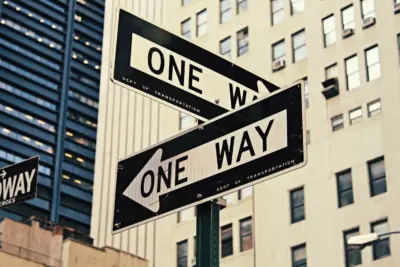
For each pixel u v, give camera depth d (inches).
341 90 2075.5
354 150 1988.2
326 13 2186.3
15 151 5600.4
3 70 5841.5
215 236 276.1
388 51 2022.6
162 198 289.9
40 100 5925.2
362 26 2095.2
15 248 2418.8
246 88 315.9
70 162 5846.5
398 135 1920.5
